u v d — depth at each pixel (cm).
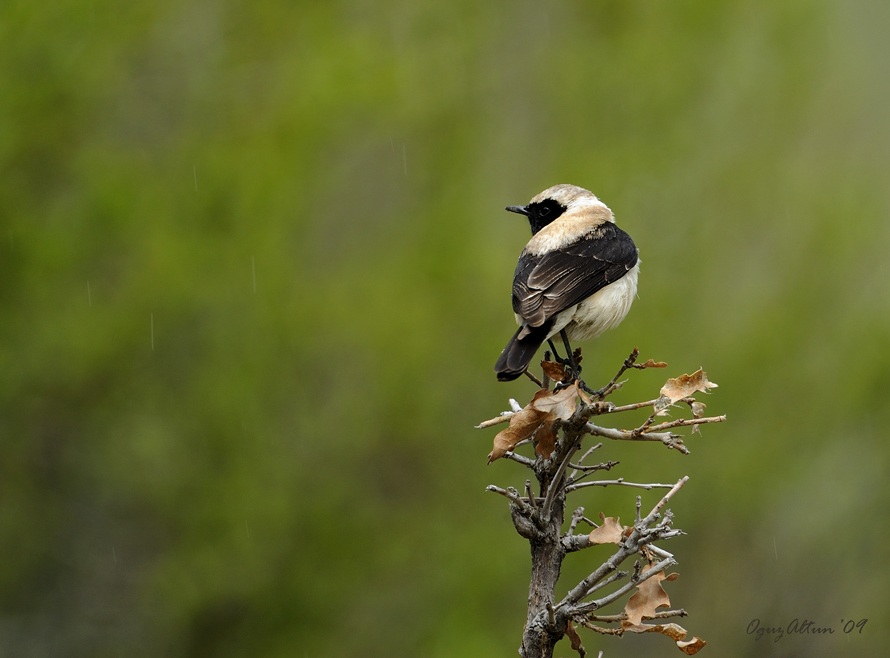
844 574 1878
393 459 1650
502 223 1652
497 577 1603
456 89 1596
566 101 1650
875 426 1784
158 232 1409
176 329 1491
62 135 1407
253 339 1500
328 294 1547
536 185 1647
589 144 1655
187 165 1459
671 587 1886
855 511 1852
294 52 1528
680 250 1673
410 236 1598
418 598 1664
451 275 1567
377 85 1477
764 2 1686
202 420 1509
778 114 1720
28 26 1334
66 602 1567
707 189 1692
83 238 1390
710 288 1703
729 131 1714
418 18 1614
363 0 1616
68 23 1358
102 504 1577
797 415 1753
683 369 1622
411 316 1540
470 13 1619
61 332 1388
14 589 1547
